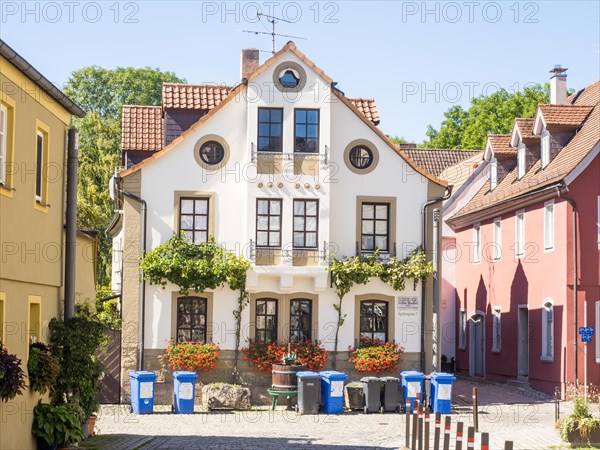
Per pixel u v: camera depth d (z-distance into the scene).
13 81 17.47
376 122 34.75
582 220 32.03
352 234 31.47
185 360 29.94
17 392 15.94
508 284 37.72
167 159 30.80
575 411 21.36
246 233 30.59
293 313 31.00
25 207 18.38
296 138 31.06
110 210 52.00
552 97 41.06
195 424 25.55
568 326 31.84
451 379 28.33
